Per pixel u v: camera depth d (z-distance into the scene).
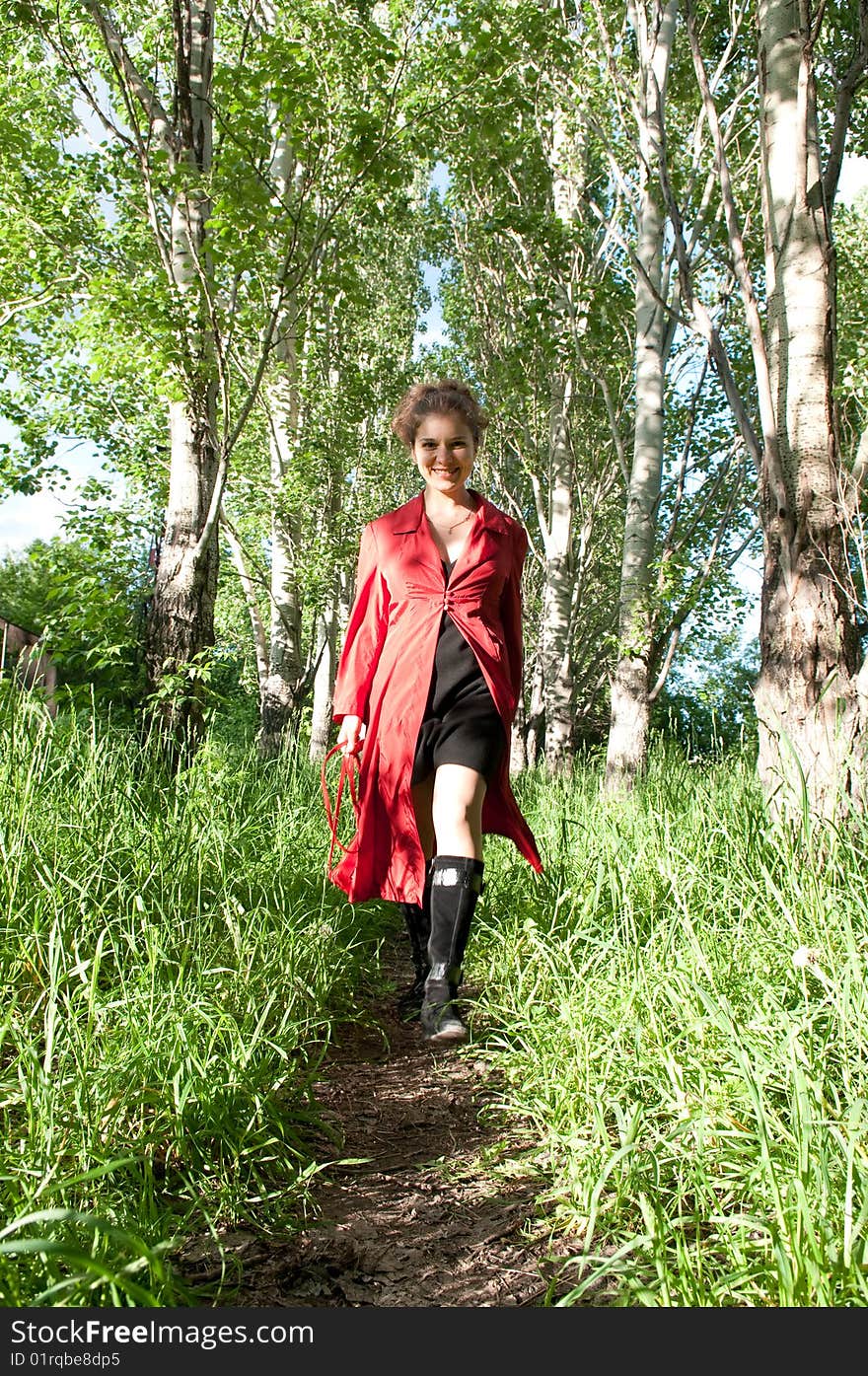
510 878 4.57
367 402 16.69
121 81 6.99
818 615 4.11
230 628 27.41
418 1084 2.98
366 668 3.71
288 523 16.33
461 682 3.41
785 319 4.45
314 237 7.73
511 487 25.06
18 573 41.50
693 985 2.37
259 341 7.30
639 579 12.09
